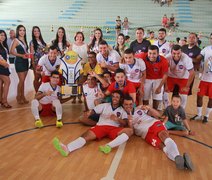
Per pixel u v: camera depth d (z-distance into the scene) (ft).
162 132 10.09
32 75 19.49
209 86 13.50
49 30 42.19
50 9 46.39
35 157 9.16
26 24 43.93
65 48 16.43
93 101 13.12
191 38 14.44
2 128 11.69
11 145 10.04
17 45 15.03
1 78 14.42
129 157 9.44
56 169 8.42
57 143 9.26
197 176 8.34
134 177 8.10
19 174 8.05
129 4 45.73
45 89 12.98
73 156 9.34
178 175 8.34
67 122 12.80
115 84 12.01
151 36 22.90
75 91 13.69
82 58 15.25
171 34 39.34
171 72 13.48
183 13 43.14
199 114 14.20
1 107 14.82
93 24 43.45
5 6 47.42
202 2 44.73
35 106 12.41
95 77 13.10
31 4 47.57
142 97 13.17
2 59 14.20
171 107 11.88
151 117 11.19
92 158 9.25
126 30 39.34
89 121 12.27
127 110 10.98
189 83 13.26
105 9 45.52
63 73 13.67
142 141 10.92
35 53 16.07
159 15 43.39
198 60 13.91
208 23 41.42
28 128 11.81
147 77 13.14
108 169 8.53
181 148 10.44
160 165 8.93
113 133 10.58
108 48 13.75
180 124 11.94
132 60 12.21
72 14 45.21
